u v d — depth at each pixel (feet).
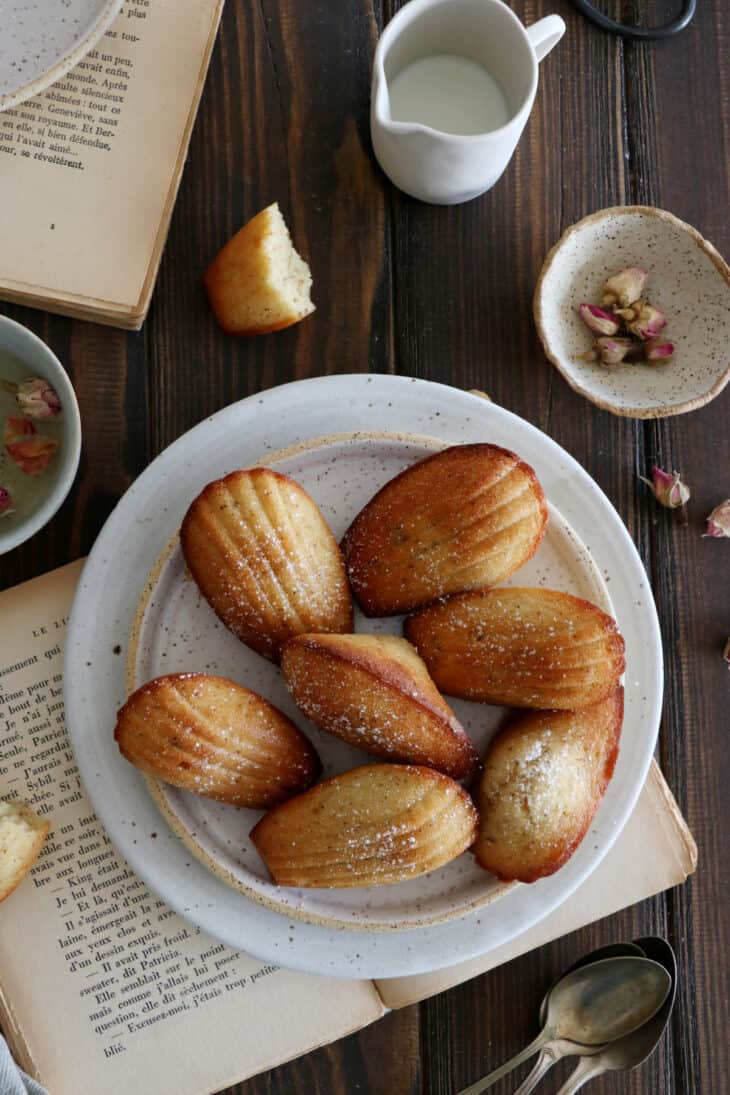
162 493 1.86
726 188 2.10
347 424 1.90
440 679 1.81
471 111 1.96
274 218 1.90
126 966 1.91
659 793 2.01
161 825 1.84
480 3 1.86
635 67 2.09
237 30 2.00
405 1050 1.99
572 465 1.93
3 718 1.90
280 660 1.81
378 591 1.82
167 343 1.98
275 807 1.79
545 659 1.78
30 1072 1.87
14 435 1.87
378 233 2.02
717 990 2.05
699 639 2.07
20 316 1.95
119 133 1.91
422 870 1.76
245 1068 1.91
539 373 2.04
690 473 2.07
